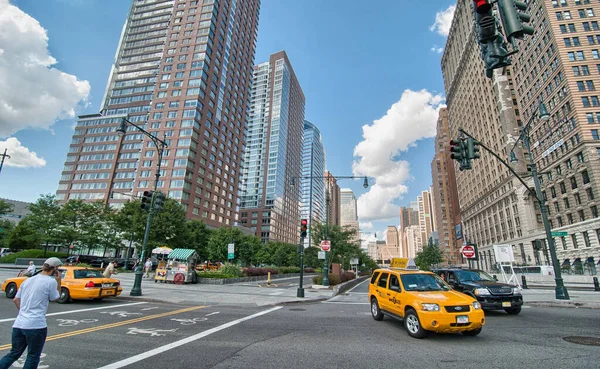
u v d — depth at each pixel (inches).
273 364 205.9
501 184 2709.2
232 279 946.1
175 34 3307.1
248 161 5782.5
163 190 2760.8
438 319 267.9
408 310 299.0
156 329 310.7
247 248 2169.0
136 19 3895.2
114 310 421.1
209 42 3206.2
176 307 469.4
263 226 5201.8
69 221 1804.9
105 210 1916.8
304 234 652.7
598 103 1809.8
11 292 478.0
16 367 193.6
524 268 1568.7
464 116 3676.2
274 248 3206.2
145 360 211.0
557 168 2034.9
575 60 1919.3
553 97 2039.9
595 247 1686.8
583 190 1798.7
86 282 470.6
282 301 543.5
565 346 255.8
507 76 2704.2
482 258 3255.4
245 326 333.4
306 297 615.8
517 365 206.8
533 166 668.1
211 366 200.5
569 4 2037.4
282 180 5728.3
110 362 205.6
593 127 1774.1
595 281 837.8
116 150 3457.2
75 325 320.5
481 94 3137.3
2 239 2167.8
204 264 1950.1
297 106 6968.5
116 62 3924.7
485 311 461.1
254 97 6156.5
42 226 1701.5
